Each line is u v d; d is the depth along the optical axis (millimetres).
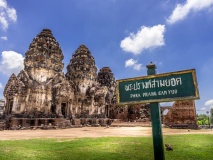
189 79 5594
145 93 6227
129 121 75375
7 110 50125
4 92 52688
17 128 43375
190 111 44250
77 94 66938
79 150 14703
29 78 53094
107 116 83125
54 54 60906
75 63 73750
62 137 25500
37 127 46094
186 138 21828
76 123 59219
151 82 6207
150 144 17531
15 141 20391
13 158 11953
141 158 11852
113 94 93312
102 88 75375
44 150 14742
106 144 17609
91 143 18344
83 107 68500
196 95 5371
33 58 55906
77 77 71000
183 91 5598
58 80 59000
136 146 16391
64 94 58250
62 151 14305
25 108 49406
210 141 19250
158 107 6012
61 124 51781
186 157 12055
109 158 11922
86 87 71375
